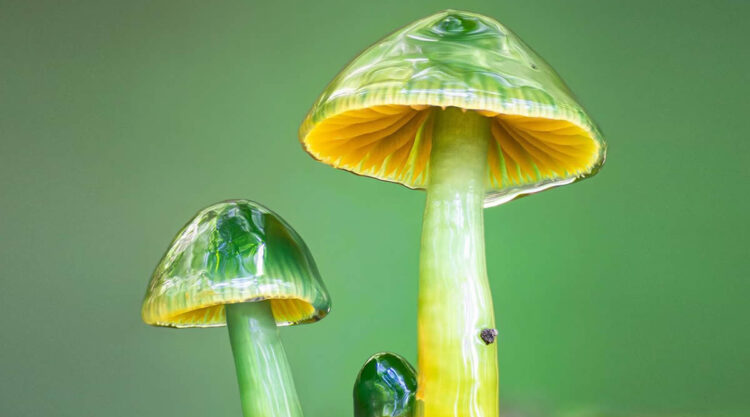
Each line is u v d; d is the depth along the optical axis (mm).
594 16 275
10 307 280
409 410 163
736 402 247
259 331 162
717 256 256
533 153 166
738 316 251
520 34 275
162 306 158
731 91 262
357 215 272
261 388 161
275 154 283
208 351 273
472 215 158
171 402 274
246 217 161
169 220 284
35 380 276
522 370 255
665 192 261
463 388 156
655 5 271
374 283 267
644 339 255
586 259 260
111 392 273
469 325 156
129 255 283
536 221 263
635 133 266
